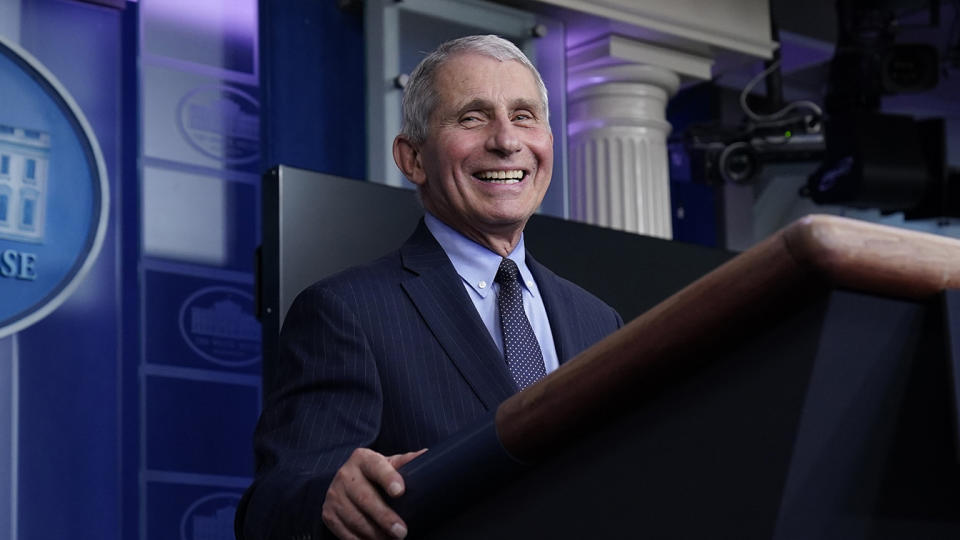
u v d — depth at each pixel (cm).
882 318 62
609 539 69
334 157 466
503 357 154
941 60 689
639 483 68
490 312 161
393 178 448
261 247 303
